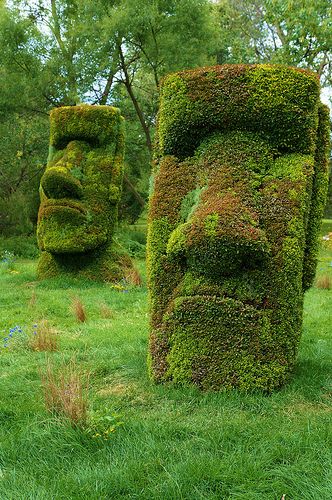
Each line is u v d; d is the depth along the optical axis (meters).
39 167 24.08
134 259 16.62
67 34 20.53
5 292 10.41
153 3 18.02
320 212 5.11
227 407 4.27
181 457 3.35
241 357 4.58
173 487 3.00
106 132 11.41
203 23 18.97
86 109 11.42
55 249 10.97
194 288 4.79
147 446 3.50
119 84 23.12
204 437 3.66
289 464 3.23
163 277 4.98
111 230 11.48
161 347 4.85
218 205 4.66
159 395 4.54
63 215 10.93
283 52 17.67
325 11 17.09
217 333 4.63
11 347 6.34
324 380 4.80
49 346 6.20
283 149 4.95
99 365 5.38
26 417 4.12
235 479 3.07
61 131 11.54
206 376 4.62
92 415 3.89
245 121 4.86
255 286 4.70
